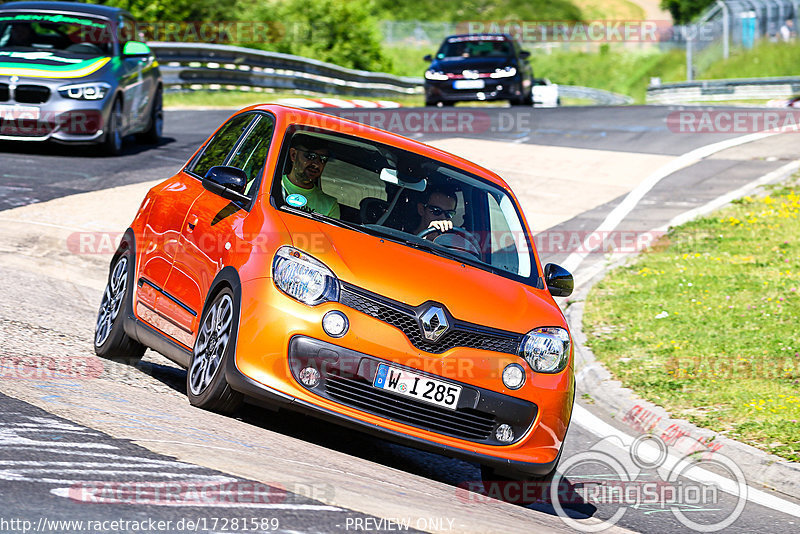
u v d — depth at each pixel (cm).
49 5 5584
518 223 2264
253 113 2339
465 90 8756
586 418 2723
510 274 2091
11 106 5047
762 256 4441
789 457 2334
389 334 1791
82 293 3145
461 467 2098
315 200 2055
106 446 1446
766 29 16825
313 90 10744
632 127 7769
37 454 1358
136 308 2284
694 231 4906
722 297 3869
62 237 3766
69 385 1870
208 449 1532
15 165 4938
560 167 6216
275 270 1816
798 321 3519
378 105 9419
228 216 2002
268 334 1773
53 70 5162
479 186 2284
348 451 1952
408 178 2198
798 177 5947
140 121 5794
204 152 2423
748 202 5409
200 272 2005
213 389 1853
